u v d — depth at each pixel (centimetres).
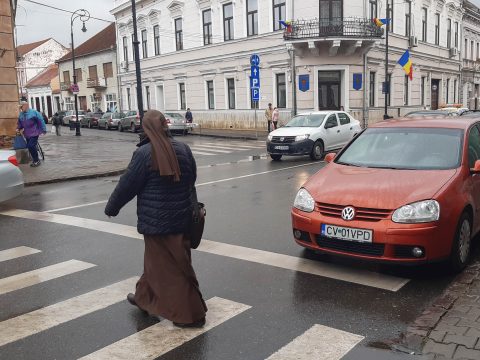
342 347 375
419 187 522
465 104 4803
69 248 655
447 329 398
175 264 407
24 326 423
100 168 1488
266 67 3039
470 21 4759
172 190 394
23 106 1525
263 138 2728
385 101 2823
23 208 948
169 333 404
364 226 502
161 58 3984
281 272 540
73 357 370
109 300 475
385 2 3030
